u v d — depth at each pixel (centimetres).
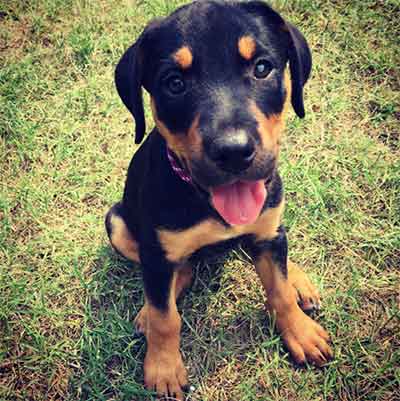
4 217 56
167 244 40
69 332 49
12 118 63
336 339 46
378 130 61
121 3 75
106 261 52
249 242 44
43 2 75
